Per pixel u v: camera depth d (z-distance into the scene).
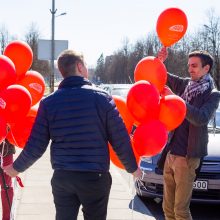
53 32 29.16
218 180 5.84
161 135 3.62
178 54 50.41
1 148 4.50
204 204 6.68
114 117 3.28
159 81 3.96
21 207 6.02
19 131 3.94
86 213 3.32
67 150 3.26
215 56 50.59
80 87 3.33
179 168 4.26
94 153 3.24
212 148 6.11
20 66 4.14
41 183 7.42
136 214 6.01
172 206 4.48
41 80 4.26
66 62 3.38
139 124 3.76
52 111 3.30
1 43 54.62
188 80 4.49
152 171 6.13
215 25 51.09
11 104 3.65
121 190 7.24
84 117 3.25
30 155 3.32
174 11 3.97
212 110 4.05
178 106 3.71
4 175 4.56
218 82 50.06
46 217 5.65
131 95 3.63
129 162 3.29
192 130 4.17
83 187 3.23
